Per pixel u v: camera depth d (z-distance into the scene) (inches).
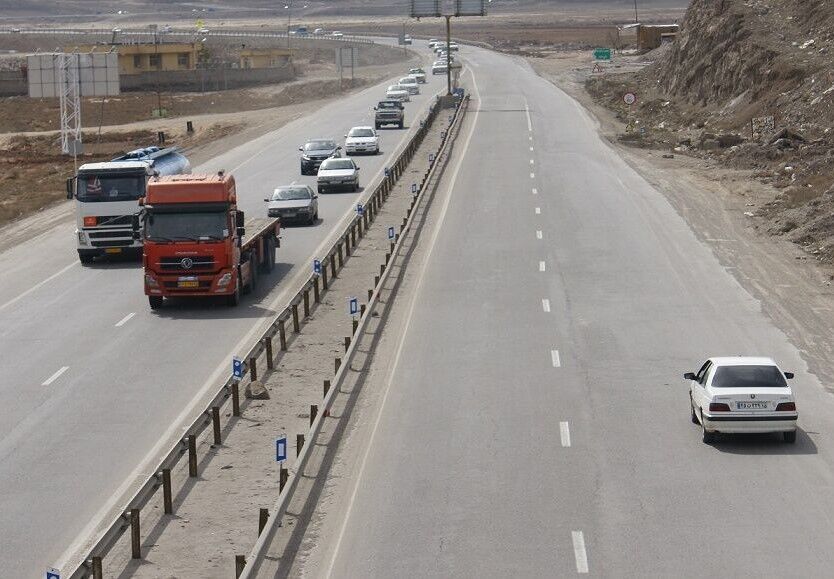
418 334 1299.2
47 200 2571.4
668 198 2202.3
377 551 727.1
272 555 729.6
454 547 727.1
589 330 1302.9
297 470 800.9
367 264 1691.7
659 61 4458.7
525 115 3683.6
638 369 1145.4
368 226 1982.0
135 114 5206.7
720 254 1721.2
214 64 7288.4
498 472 863.7
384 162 2819.9
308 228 2007.9
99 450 946.7
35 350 1288.1
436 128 3459.6
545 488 826.8
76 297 1563.7
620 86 4370.1
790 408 895.1
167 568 714.2
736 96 3284.9
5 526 794.8
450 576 684.7
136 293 1572.3
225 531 770.2
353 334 1216.2
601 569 685.3
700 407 930.7
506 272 1615.4
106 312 1462.8
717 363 938.7
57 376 1176.2
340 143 3218.5
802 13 3484.3
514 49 7731.3
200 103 5561.0
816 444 912.9
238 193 2421.3
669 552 707.4
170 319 1411.2
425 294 1496.1
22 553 748.6
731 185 2324.1
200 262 1432.1
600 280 1560.0
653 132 3250.5
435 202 2209.6
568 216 2034.9
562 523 760.3
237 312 1433.3
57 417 1039.6
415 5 3988.7
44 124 5009.8
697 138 2982.3
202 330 1347.2
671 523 754.8
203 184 1439.5
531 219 2014.0
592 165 2637.8
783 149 2581.2
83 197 1766.7
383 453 916.0
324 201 2292.1
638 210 2084.2
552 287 1521.9
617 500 799.1
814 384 1089.4
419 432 965.8
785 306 1409.9
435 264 1678.2
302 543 747.4
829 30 3270.2
